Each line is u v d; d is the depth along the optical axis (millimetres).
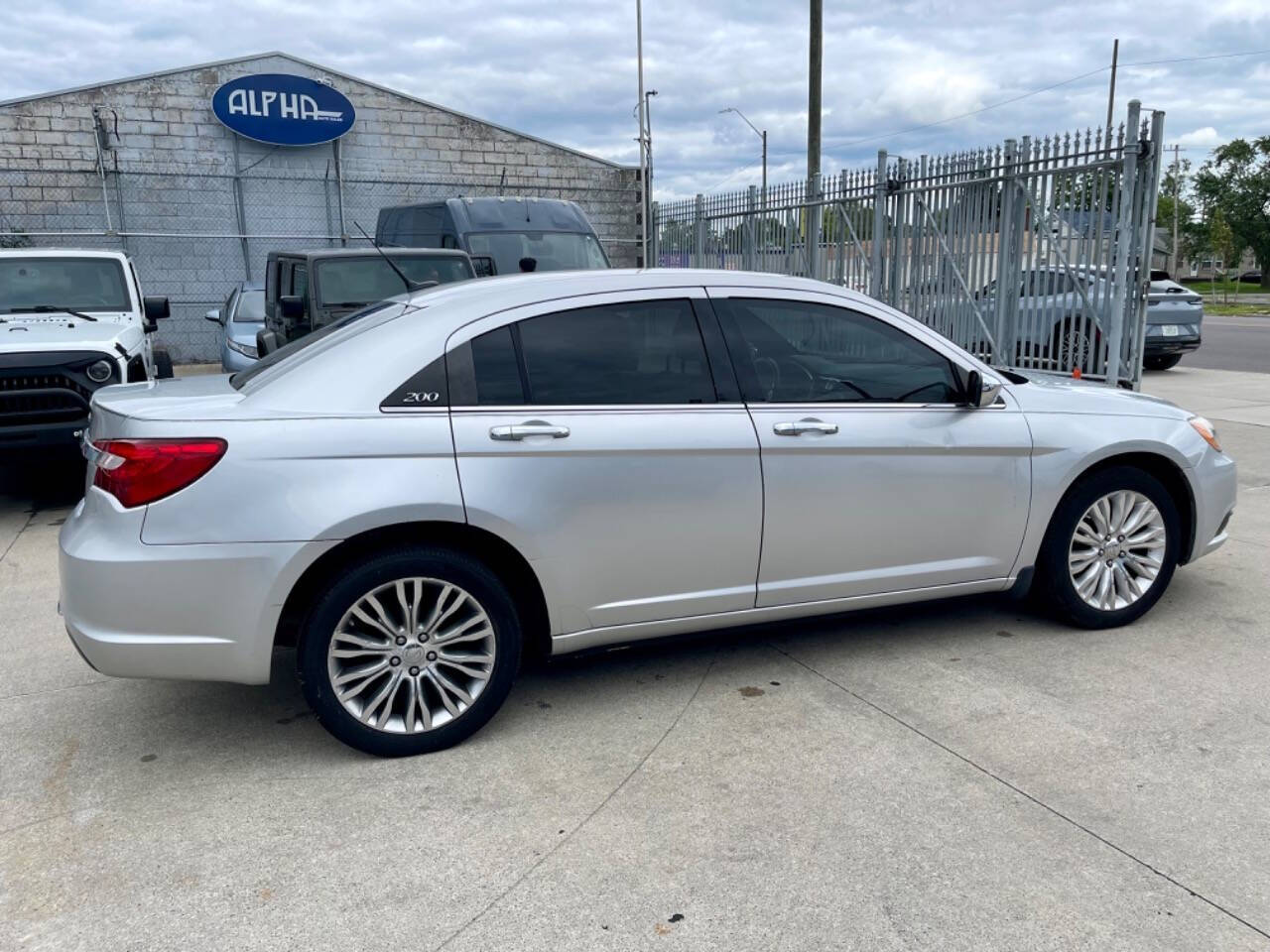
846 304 4059
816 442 3844
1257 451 8664
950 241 10797
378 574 3342
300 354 3689
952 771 3330
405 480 3316
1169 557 4602
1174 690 3912
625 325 3721
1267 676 4031
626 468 3590
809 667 4215
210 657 3252
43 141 15789
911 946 2484
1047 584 4477
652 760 3459
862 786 3242
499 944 2521
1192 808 3070
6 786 3355
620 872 2814
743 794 3213
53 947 2535
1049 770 3320
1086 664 4176
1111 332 8789
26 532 6922
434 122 18234
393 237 13562
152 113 16312
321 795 3262
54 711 3943
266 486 3223
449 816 3123
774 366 3904
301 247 17703
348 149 17734
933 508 4090
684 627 3855
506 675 3576
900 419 4008
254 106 16672
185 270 17016
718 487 3721
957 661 4238
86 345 7113
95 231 16266
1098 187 8867
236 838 3018
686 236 17469
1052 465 4270
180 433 3205
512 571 3688
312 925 2607
